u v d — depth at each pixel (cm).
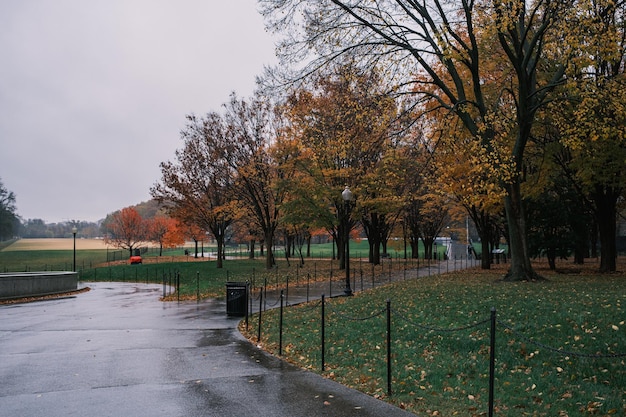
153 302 2120
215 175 4172
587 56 1672
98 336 1262
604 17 1920
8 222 9669
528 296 1442
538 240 2841
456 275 2789
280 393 739
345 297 1992
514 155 2019
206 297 2238
